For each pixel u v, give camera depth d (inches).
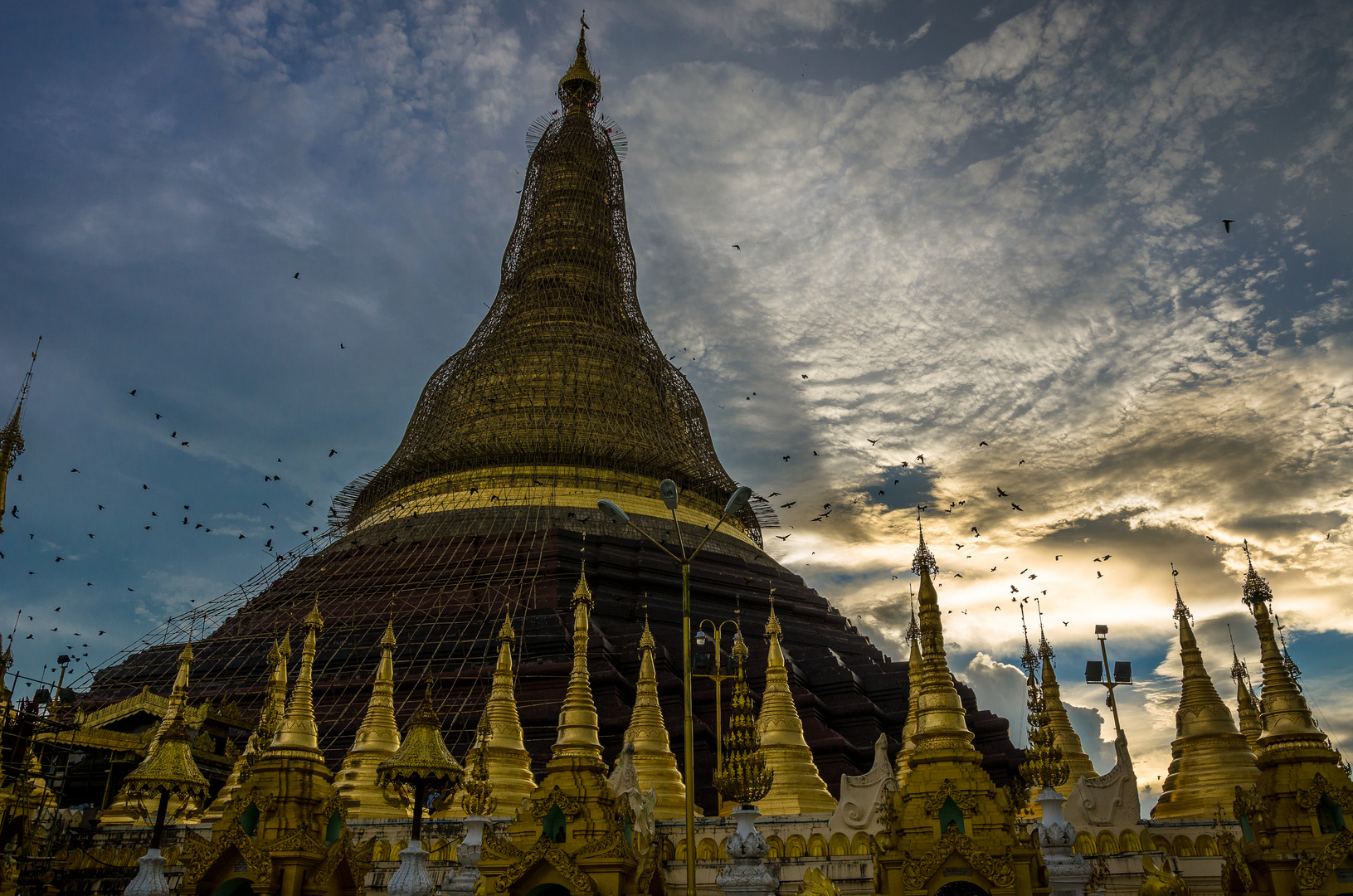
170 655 2672.2
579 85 4296.3
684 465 3297.2
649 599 2711.6
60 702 2237.9
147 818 1852.9
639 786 1604.3
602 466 3147.1
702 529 3110.2
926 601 1184.2
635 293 3912.4
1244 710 1836.9
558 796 1253.7
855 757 2282.2
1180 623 1761.8
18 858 1592.0
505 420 3223.4
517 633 2442.2
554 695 2262.6
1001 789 1085.8
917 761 1110.4
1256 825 1180.5
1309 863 1095.6
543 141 4165.8
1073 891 1103.0
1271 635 1243.8
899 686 2513.5
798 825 1496.1
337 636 2549.2
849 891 1389.0
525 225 3927.2
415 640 2486.5
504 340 3506.4
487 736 1696.6
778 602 2903.5
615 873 1205.1
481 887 1240.2
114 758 2158.0
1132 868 1395.2
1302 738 1176.2
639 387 3440.0
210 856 1207.6
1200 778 1638.8
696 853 1505.9
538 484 3036.4
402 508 3110.2
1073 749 1827.0
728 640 2623.0
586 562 2731.3
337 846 1227.2
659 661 2397.9
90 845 1665.8
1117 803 1483.8
